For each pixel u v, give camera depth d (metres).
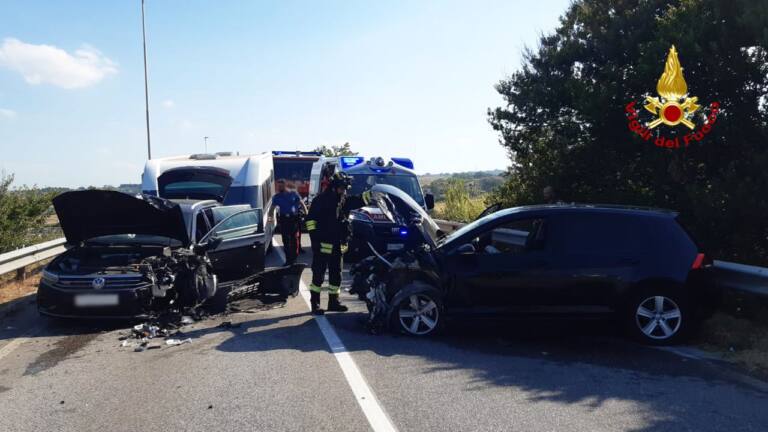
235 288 8.80
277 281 9.37
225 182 13.80
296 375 5.77
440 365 6.09
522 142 12.85
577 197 11.46
